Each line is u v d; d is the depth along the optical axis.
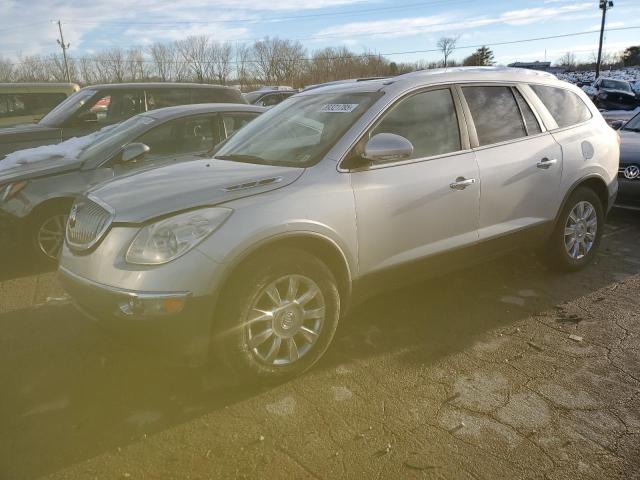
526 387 3.04
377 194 3.29
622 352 3.42
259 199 2.90
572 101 4.75
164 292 2.62
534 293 4.35
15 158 5.48
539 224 4.29
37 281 4.80
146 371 3.20
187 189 2.96
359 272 3.29
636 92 24.64
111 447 2.55
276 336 2.98
